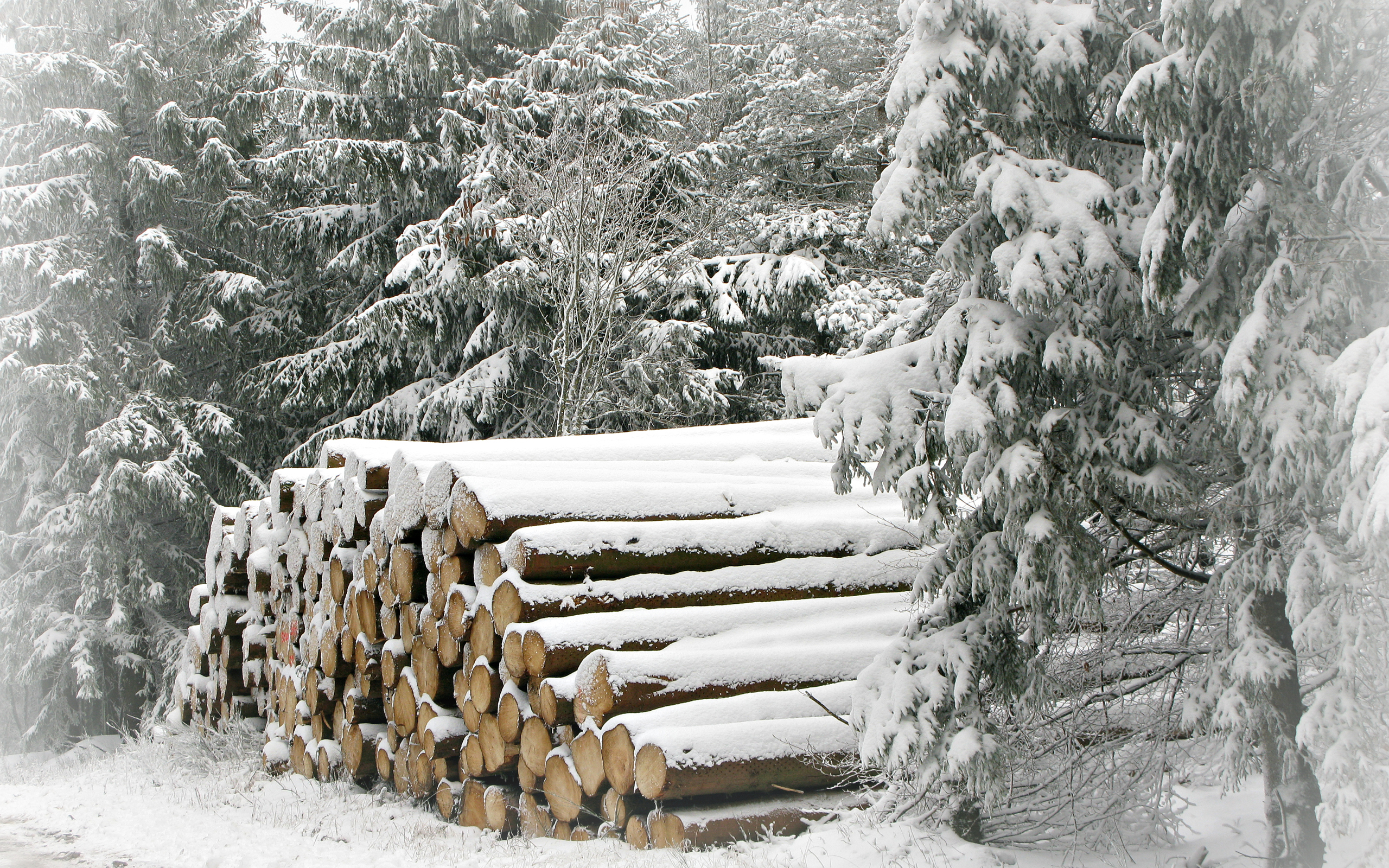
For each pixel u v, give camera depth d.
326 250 19.42
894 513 7.39
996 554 4.41
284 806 7.22
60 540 16.03
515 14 19.53
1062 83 4.20
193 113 19.53
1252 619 3.97
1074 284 4.07
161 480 16.16
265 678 9.58
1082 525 4.77
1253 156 4.00
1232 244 3.96
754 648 5.80
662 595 6.01
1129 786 4.69
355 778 7.59
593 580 5.94
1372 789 3.38
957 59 4.18
